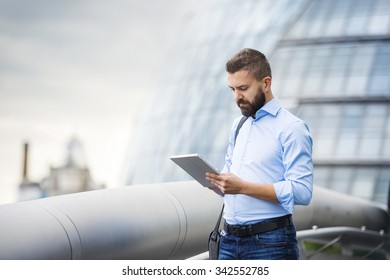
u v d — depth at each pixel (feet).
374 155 166.09
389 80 172.86
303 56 183.21
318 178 168.14
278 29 191.31
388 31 178.40
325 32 183.32
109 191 23.08
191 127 205.26
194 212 26.07
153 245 23.73
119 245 21.58
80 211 20.57
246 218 19.04
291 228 19.15
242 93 18.85
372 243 54.85
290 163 18.57
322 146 170.19
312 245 42.39
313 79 178.19
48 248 18.67
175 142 208.74
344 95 173.78
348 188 164.86
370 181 164.55
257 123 19.27
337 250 48.37
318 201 43.60
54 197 21.09
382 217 59.98
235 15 214.48
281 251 18.90
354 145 168.35
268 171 18.94
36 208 19.62
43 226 18.95
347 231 49.08
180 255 26.71
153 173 212.84
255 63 18.75
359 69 175.73
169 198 25.43
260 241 18.92
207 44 217.77
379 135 167.94
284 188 18.28
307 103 176.35
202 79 211.20
